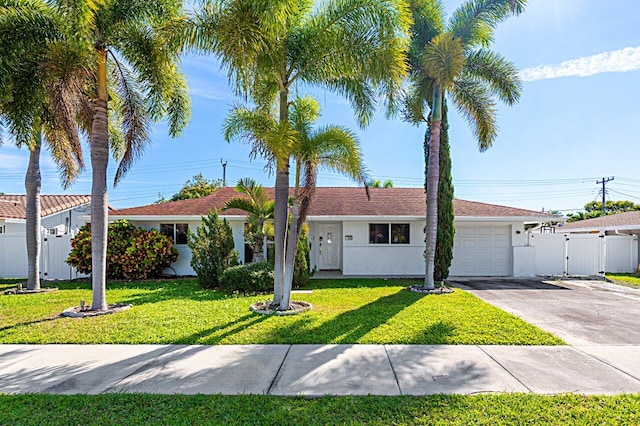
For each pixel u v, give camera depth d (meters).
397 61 7.65
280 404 3.77
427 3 10.70
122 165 9.52
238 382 4.34
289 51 8.12
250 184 12.38
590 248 15.66
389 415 3.52
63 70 7.68
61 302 9.23
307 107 8.99
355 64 7.87
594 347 5.66
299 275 11.64
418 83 11.32
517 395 3.93
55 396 3.93
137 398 3.88
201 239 12.02
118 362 5.00
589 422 3.38
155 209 15.13
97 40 8.03
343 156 8.08
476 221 14.98
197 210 14.99
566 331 6.65
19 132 8.38
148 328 6.64
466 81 11.56
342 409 3.65
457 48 9.92
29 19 7.75
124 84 9.52
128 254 12.98
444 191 13.03
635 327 6.95
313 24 8.00
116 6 7.95
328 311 8.00
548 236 15.59
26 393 4.04
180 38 7.39
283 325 6.81
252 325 6.82
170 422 3.42
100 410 3.64
